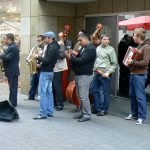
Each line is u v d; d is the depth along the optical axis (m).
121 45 12.16
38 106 10.91
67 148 7.00
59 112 10.14
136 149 7.00
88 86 9.05
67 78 11.41
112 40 12.45
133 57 8.70
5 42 11.04
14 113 9.07
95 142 7.40
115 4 12.20
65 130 8.25
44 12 12.79
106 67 9.57
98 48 9.70
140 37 8.75
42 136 7.77
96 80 9.70
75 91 10.23
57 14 13.02
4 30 15.97
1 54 10.66
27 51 13.01
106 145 7.21
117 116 9.63
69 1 12.86
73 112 10.15
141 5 11.34
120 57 12.25
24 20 13.19
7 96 12.67
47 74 9.25
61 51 10.37
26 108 10.60
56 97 10.48
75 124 8.78
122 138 7.69
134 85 8.87
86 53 8.79
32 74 11.21
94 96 9.73
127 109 10.53
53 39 9.23
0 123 8.80
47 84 9.32
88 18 13.12
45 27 12.83
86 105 9.09
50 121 9.05
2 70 11.12
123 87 12.44
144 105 8.85
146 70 8.86
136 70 8.80
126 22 10.70
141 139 7.63
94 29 12.94
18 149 6.93
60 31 13.09
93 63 9.00
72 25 13.36
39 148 7.00
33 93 11.91
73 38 13.40
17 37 15.21
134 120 9.16
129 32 11.91
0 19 16.16
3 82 16.16
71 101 10.56
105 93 9.67
